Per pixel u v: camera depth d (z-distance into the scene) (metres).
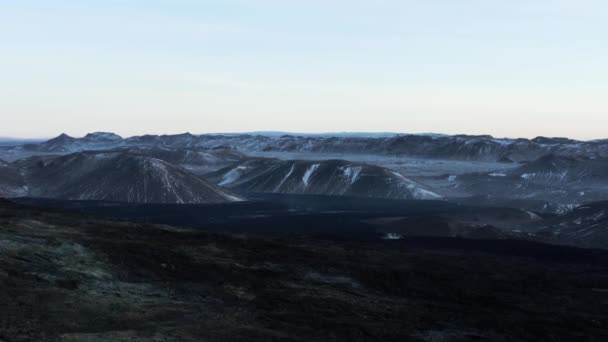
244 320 70.56
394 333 76.06
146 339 55.94
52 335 53.59
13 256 77.88
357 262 124.88
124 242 100.12
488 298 107.25
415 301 98.25
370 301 92.94
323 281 102.00
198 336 60.25
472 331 83.06
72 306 64.44
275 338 64.31
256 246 124.88
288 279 98.94
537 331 86.50
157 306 70.56
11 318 56.81
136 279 83.19
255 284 92.19
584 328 91.50
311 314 79.62
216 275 93.06
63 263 80.56
